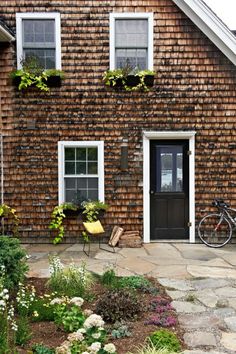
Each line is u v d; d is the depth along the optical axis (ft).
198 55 27.02
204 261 22.56
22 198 27.50
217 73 27.07
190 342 12.03
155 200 27.86
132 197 27.53
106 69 27.14
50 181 27.45
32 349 11.06
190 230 27.68
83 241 27.63
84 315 13.28
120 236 26.78
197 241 27.68
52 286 16.29
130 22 27.30
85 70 27.12
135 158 27.43
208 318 13.91
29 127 27.20
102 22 27.02
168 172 27.81
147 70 26.73
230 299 15.89
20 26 26.99
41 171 27.40
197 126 27.22
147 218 27.58
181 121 27.22
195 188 27.53
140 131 27.30
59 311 13.10
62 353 10.34
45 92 27.17
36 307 13.80
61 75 26.61
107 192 27.55
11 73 26.66
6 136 27.27
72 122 27.25
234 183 27.40
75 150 27.73
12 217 27.50
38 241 27.61
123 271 20.17
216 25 26.22
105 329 12.61
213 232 27.55
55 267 17.12
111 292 14.88
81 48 27.07
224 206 26.84
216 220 27.55
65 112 27.25
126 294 14.71
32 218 27.55
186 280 18.57
